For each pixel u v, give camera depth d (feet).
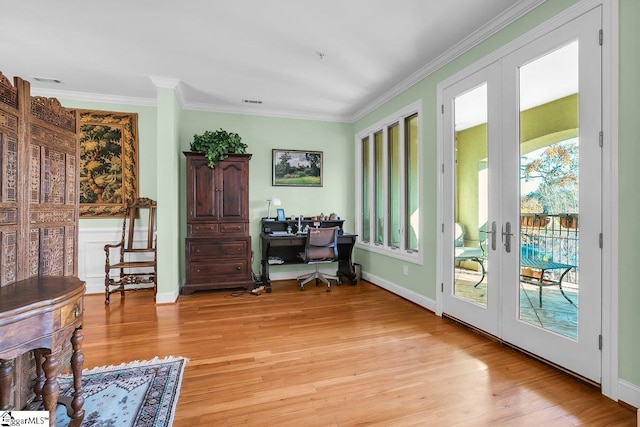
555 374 7.13
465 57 9.93
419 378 6.98
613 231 6.16
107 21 8.48
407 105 12.98
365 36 9.41
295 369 7.37
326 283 16.06
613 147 6.15
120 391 6.45
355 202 17.69
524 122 8.05
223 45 9.83
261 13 8.20
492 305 9.01
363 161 17.37
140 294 13.98
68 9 7.92
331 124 17.58
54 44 9.66
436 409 5.90
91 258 14.11
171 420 5.55
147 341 8.93
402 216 13.50
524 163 8.07
